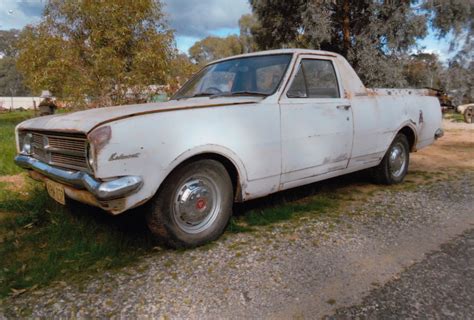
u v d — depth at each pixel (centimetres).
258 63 372
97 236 315
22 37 876
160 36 841
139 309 212
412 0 1457
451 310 206
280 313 206
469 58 1592
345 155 392
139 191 249
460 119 1748
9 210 391
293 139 335
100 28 796
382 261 265
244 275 247
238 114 299
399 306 210
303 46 1588
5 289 235
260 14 1686
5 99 5312
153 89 866
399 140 477
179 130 265
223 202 304
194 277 246
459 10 1445
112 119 241
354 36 1510
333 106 373
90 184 237
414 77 1725
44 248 301
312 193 443
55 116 307
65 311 212
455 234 314
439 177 533
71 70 817
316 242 299
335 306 212
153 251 288
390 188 470
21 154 337
